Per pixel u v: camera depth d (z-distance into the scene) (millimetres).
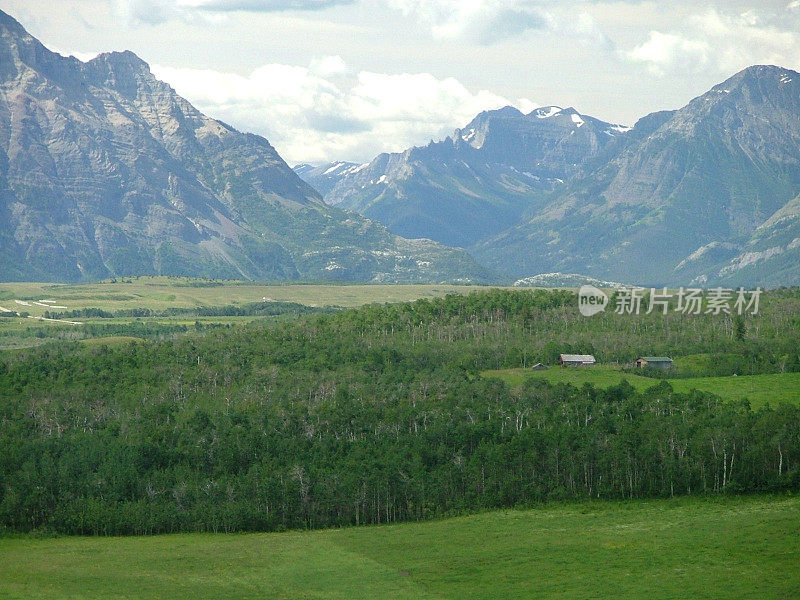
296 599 169500
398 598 167875
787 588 157375
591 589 164625
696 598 156250
